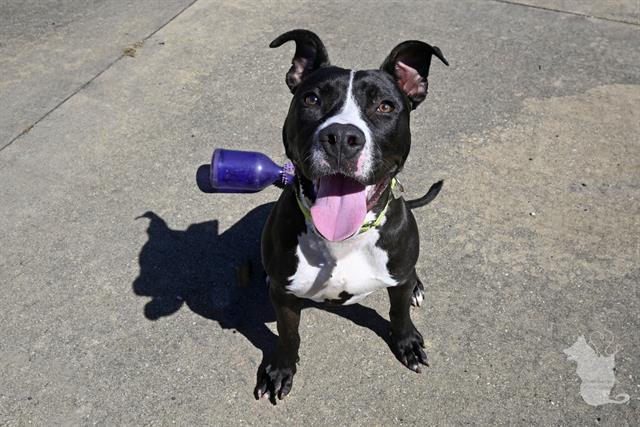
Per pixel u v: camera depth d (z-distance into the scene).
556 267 1.43
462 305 1.37
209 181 1.46
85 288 1.41
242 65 1.94
